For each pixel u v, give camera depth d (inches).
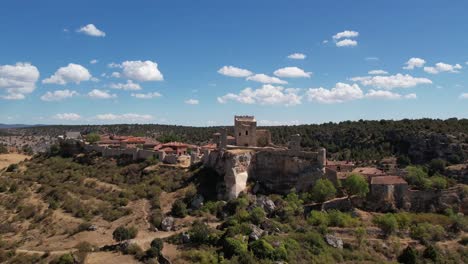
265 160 5007.4
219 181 4884.4
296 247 3459.6
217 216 4335.6
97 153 6752.0
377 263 3442.4
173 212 4389.8
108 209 4675.2
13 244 3993.6
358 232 3759.8
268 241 3408.0
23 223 4611.2
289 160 4874.5
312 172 4707.2
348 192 4436.5
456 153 7204.7
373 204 4434.1
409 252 3553.2
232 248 3272.6
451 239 3969.0
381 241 3833.7
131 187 5280.5
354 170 5344.5
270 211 4313.5
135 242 3577.8
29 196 5344.5
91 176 5880.9
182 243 3567.9
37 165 6692.9
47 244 3929.6
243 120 5930.1
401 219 4077.3
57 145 7465.6
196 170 5315.0
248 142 5895.7
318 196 4399.6
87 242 3742.6
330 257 3452.3
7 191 5615.2
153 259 3228.3
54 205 4859.7
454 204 4490.7
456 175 5979.3
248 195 4658.0
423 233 3934.5
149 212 4520.2
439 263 3553.2
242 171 4845.0
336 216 4077.3
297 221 4084.6
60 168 6343.5
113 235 3853.3
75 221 4453.7
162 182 5216.5
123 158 6318.9
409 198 4512.8
